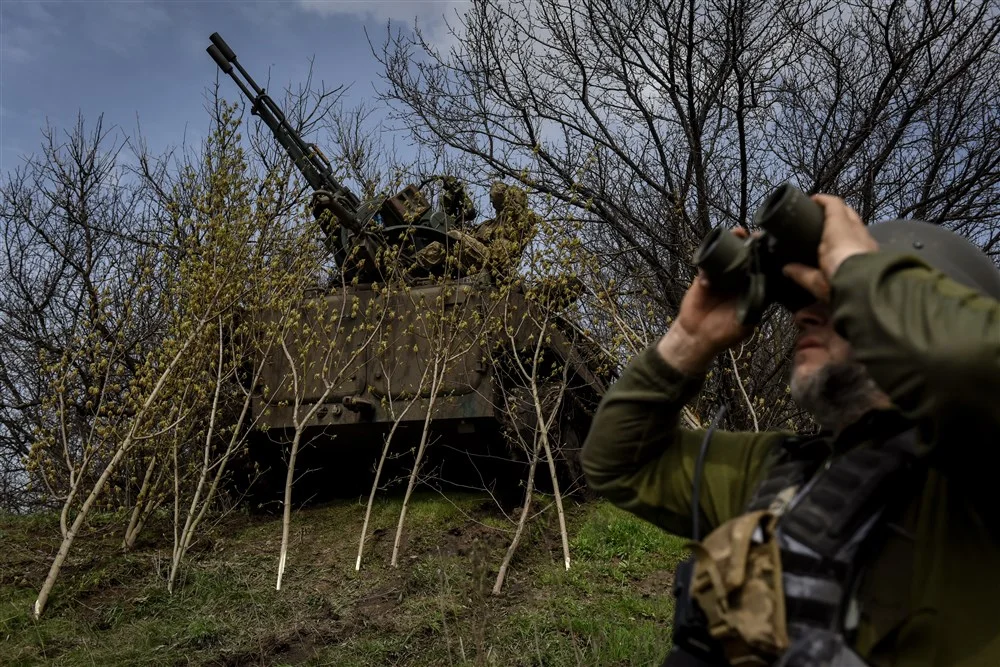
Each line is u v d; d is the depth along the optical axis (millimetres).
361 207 9648
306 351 8117
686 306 2020
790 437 1915
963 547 1540
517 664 5781
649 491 2078
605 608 6605
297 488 9609
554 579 7203
